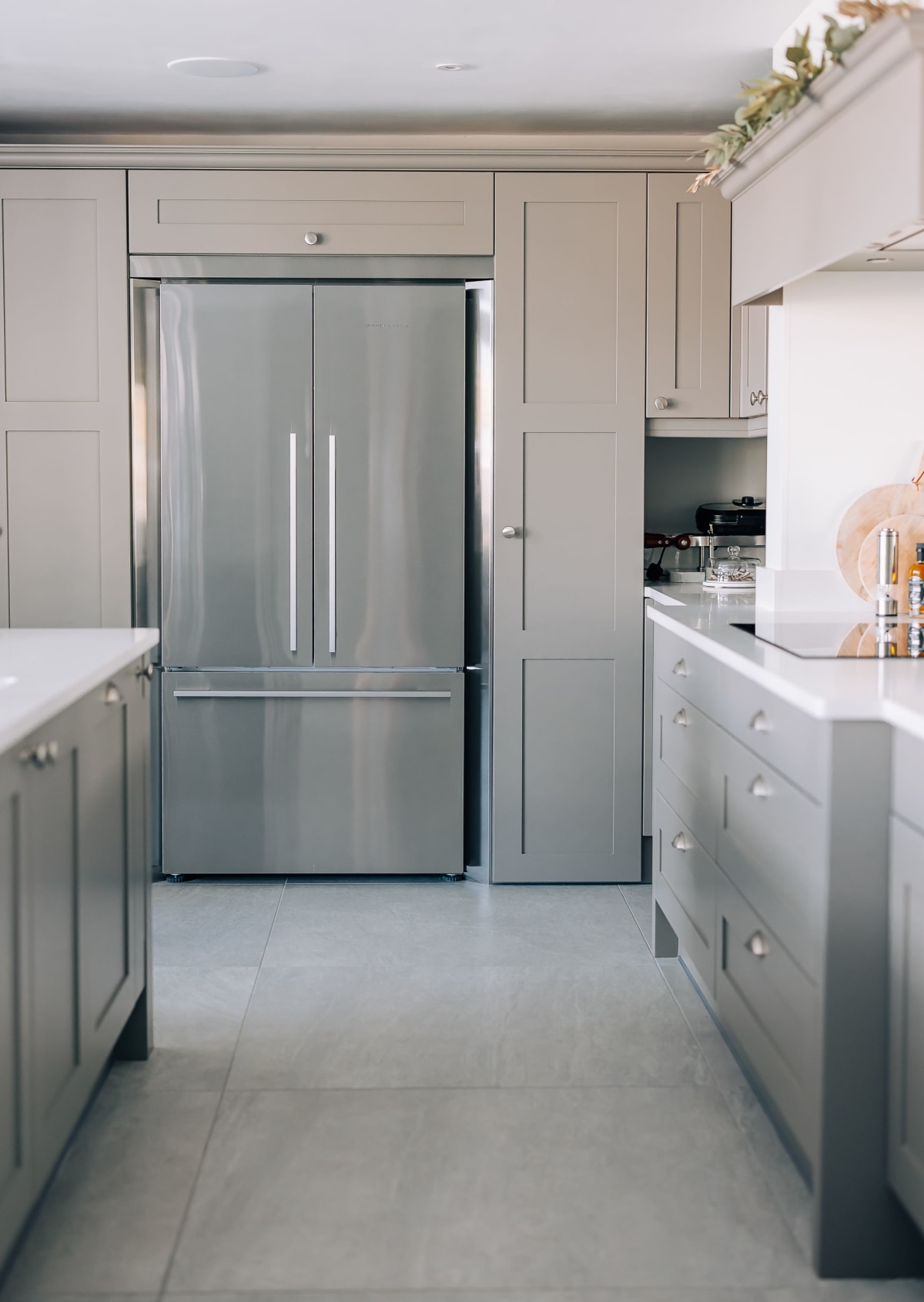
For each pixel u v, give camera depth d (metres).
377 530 3.93
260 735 3.99
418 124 4.02
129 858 2.50
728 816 2.54
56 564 3.93
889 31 2.04
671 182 3.85
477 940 3.49
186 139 4.14
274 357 3.87
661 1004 3.02
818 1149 1.93
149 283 3.86
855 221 2.30
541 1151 2.31
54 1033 1.94
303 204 3.82
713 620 3.03
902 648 2.42
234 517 3.92
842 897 1.88
